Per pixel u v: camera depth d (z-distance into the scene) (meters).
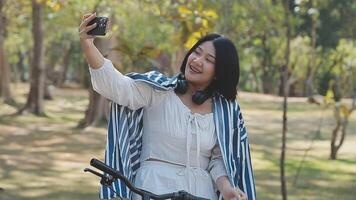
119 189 3.75
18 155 15.73
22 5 24.23
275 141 19.81
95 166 3.42
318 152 17.39
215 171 3.86
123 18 19.64
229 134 3.87
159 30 19.98
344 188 12.54
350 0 34.06
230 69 3.88
